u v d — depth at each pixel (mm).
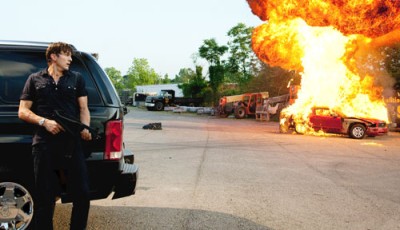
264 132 21906
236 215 5574
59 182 4051
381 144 16266
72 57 4324
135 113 46469
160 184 7570
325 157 11945
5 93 4145
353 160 11406
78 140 3865
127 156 6312
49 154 3758
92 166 4098
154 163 10125
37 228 3814
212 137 18031
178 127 24422
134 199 6395
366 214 5734
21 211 4031
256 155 12094
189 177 8312
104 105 4246
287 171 9312
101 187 4156
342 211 5875
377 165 10531
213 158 11211
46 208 3797
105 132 4168
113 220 5242
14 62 4250
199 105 59312
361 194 7016
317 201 6453
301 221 5352
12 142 3949
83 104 3963
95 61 4434
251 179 8227
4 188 4039
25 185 4027
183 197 6570
